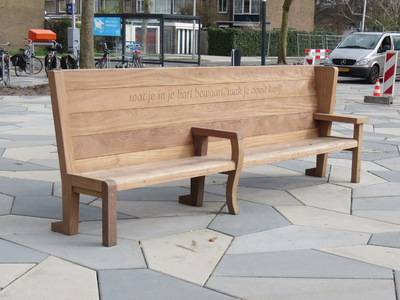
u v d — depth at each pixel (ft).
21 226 12.33
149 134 13.16
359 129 17.31
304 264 10.48
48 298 8.77
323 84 18.37
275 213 13.88
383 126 30.17
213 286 9.40
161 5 179.11
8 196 14.76
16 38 113.09
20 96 41.11
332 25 211.41
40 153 20.63
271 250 11.21
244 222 13.07
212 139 14.96
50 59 62.90
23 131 25.55
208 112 14.70
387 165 20.07
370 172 18.93
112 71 12.18
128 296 8.91
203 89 14.49
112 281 9.47
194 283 9.51
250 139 16.05
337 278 9.83
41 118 29.94
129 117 12.65
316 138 18.17
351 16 198.18
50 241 11.37
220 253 10.97
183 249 11.14
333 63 63.77
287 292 9.21
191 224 12.83
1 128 26.32
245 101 15.81
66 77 11.27
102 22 73.67
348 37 67.46
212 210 14.05
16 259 10.34
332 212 14.08
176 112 13.82
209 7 175.83
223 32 145.48
